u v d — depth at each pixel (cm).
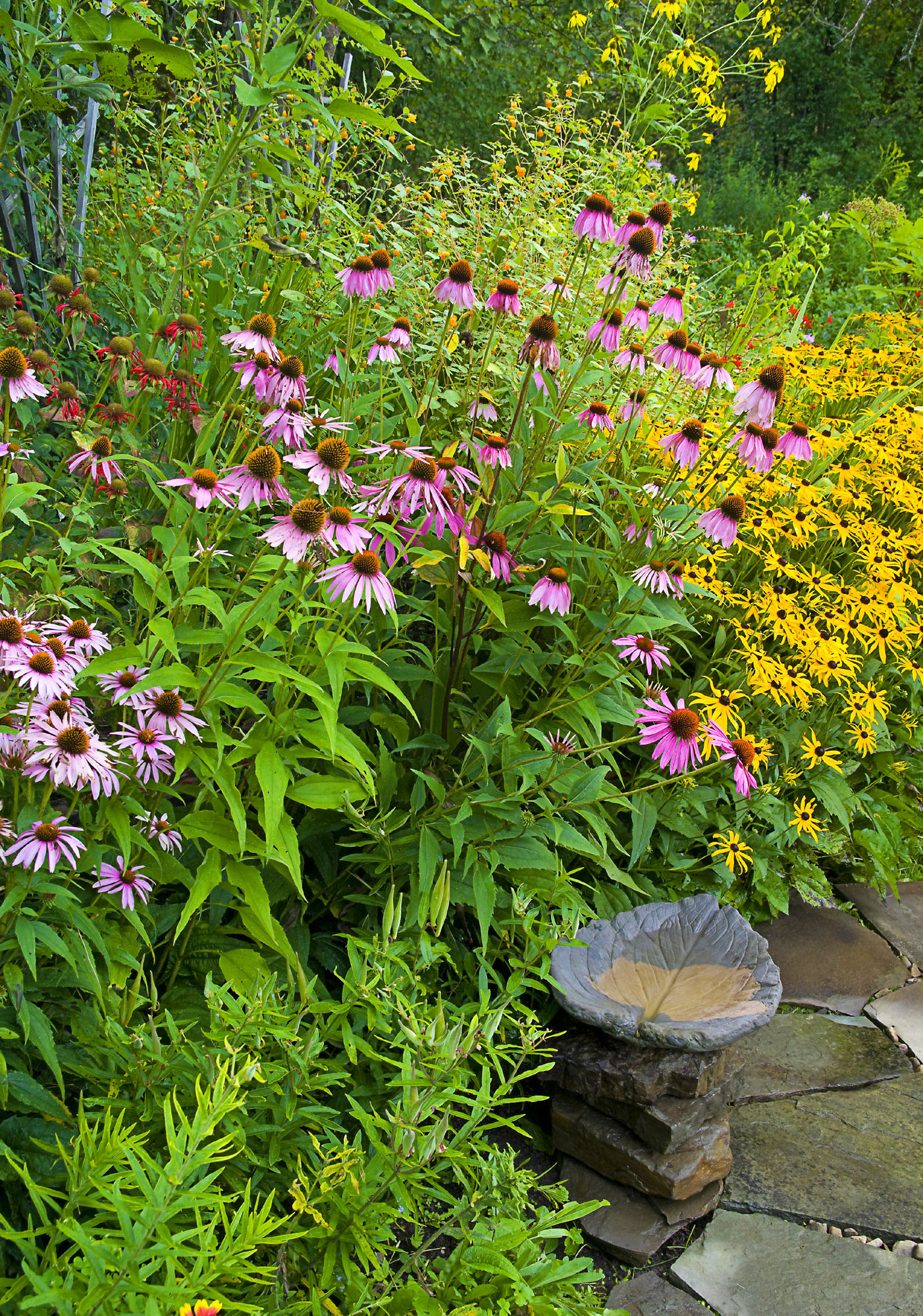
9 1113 172
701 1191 252
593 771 259
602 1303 220
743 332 504
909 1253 243
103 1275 125
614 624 291
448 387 356
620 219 450
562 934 232
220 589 260
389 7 763
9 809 193
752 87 1691
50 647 187
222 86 396
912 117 1722
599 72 793
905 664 402
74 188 397
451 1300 167
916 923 375
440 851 242
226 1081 156
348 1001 194
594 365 338
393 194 430
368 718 265
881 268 714
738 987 260
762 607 358
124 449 271
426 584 346
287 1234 155
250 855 239
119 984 189
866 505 404
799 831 356
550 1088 264
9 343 260
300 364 217
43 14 315
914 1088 298
